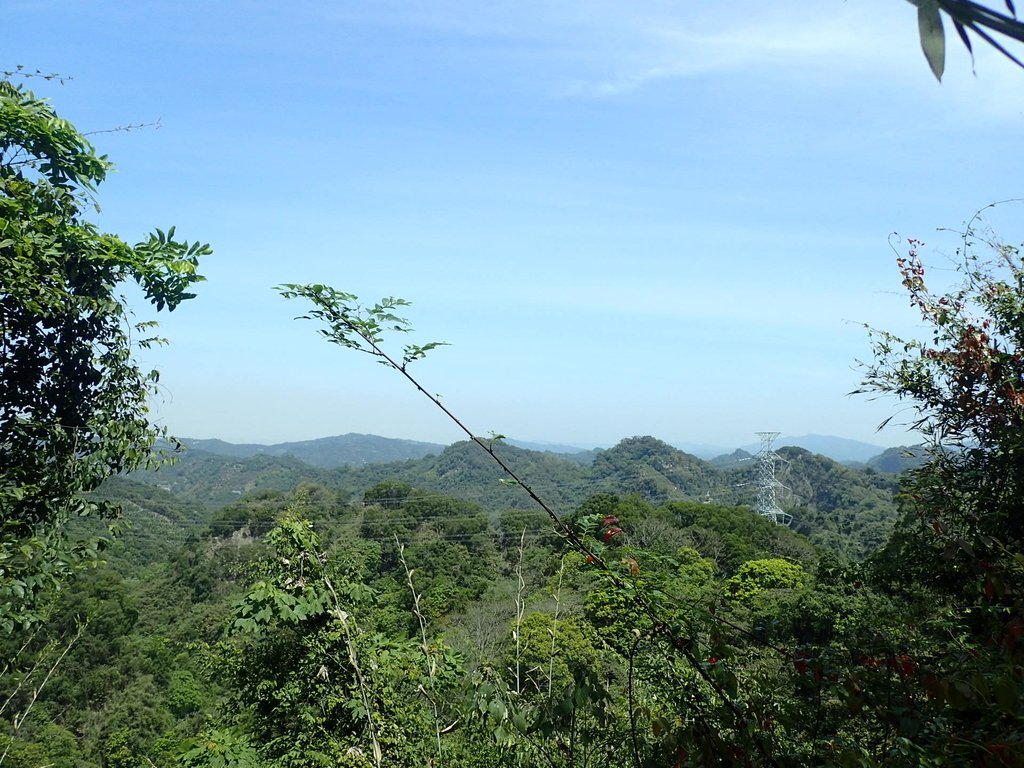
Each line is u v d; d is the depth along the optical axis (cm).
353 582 586
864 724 233
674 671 259
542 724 240
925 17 65
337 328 247
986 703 187
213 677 648
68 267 507
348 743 489
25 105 473
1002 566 265
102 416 532
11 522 438
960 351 438
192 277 546
